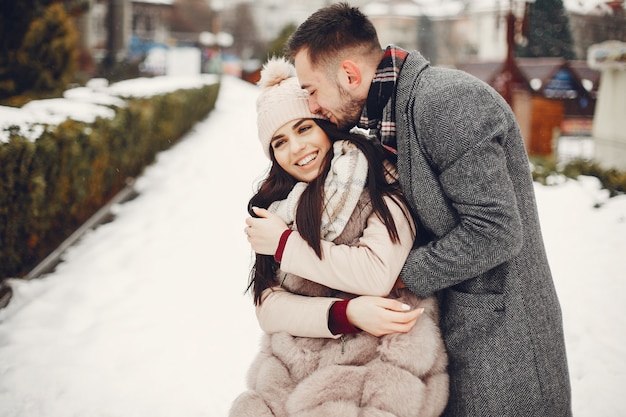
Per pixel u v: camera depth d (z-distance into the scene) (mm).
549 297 1670
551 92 17625
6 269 4785
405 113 1598
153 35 59219
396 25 54188
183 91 14836
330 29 1636
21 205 4773
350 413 1513
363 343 1615
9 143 4508
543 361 1631
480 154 1493
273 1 79500
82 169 6027
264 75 1855
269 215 1724
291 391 1640
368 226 1650
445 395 1622
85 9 10156
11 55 8531
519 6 12852
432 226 1604
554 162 9312
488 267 1527
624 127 10555
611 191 7535
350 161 1661
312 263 1625
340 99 1689
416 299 1670
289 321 1670
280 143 1792
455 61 49281
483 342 1622
